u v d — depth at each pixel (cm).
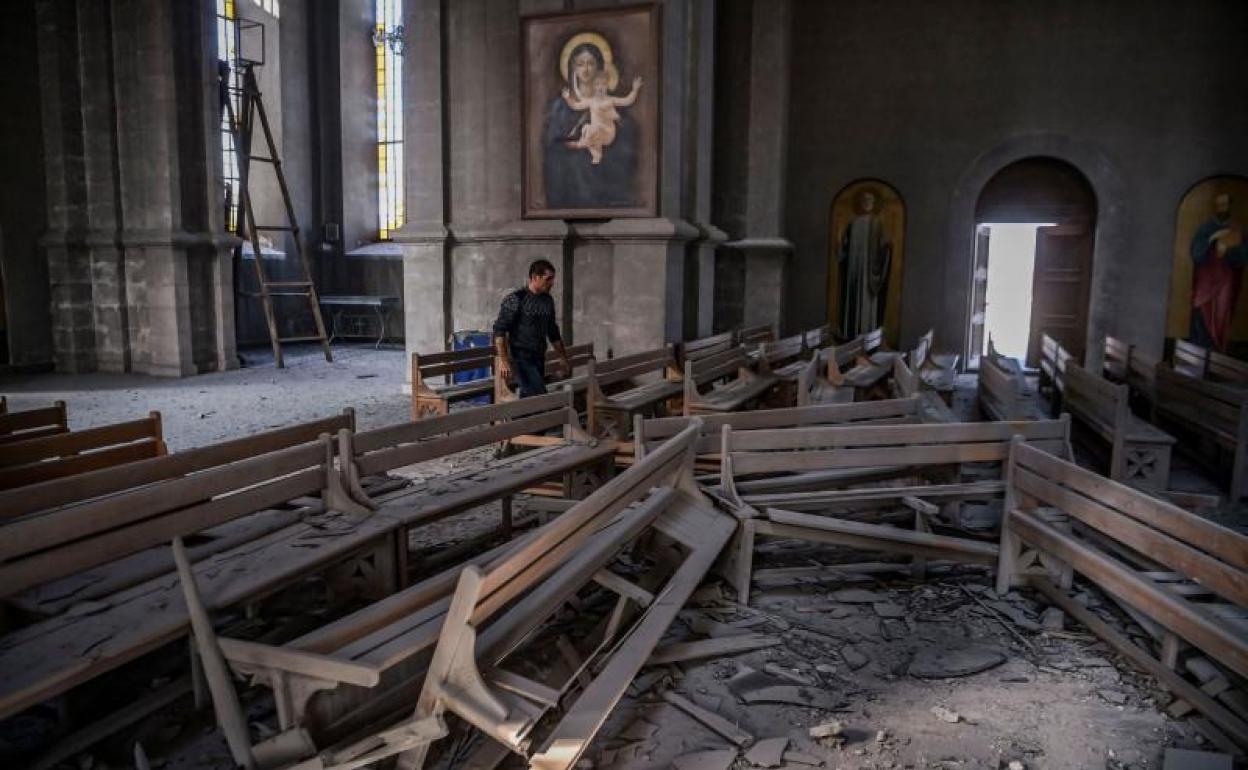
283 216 2061
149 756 315
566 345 1177
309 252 2114
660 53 1088
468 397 866
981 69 1491
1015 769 313
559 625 428
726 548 480
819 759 319
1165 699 365
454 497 466
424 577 501
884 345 1584
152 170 1409
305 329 2111
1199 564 346
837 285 1602
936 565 534
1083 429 965
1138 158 1430
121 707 350
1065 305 1527
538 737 321
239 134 1569
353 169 2142
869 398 1062
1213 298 1416
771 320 1501
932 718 350
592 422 738
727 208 1505
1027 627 439
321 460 429
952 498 516
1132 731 341
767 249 1474
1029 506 485
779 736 336
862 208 1574
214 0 1462
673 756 321
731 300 1521
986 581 508
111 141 1428
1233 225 1395
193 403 1141
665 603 379
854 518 589
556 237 1147
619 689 306
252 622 429
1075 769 315
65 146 1432
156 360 1442
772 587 492
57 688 265
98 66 1415
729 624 440
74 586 338
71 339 1468
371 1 2141
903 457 512
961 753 325
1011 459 491
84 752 318
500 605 286
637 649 338
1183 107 1402
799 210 1605
